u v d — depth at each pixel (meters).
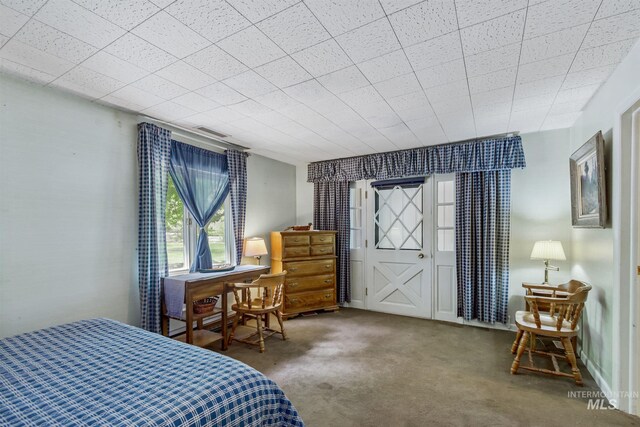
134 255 2.97
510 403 2.18
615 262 2.11
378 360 2.90
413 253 4.39
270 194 4.82
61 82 2.29
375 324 3.98
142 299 2.92
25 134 2.27
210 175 3.78
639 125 2.02
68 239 2.50
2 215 2.16
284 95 2.52
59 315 2.43
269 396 1.41
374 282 4.70
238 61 2.00
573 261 3.30
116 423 1.05
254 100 2.63
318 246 4.54
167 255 3.18
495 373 2.63
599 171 2.29
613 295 2.16
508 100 2.64
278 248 4.36
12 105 2.21
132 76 2.20
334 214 4.95
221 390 1.27
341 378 2.56
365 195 4.82
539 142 3.55
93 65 2.04
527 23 1.62
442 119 3.10
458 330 3.74
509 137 3.61
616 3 1.46
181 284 2.94
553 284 3.45
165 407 1.13
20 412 1.12
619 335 2.08
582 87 2.40
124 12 1.51
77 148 2.56
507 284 3.68
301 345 3.28
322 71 2.13
